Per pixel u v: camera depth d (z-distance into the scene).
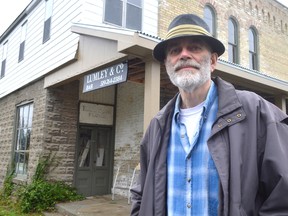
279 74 13.30
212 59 2.07
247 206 1.46
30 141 9.76
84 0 7.95
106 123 10.12
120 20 8.56
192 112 1.92
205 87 1.92
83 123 9.64
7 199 9.58
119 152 9.86
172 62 2.00
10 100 12.66
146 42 5.26
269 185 1.50
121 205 7.69
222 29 11.16
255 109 1.63
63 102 9.30
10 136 11.88
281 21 13.98
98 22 8.09
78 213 6.75
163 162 1.90
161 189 1.86
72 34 8.14
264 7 13.20
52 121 9.03
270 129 1.55
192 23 1.92
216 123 1.66
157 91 5.52
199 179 1.71
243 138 1.58
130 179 9.20
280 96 8.36
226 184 1.51
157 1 9.50
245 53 11.88
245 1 12.34
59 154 8.99
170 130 1.98
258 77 7.36
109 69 6.35
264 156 1.52
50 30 9.67
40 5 10.89
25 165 10.16
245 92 1.76
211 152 1.62
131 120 9.58
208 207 1.64
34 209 7.82
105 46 6.41
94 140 9.97
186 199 1.74
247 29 12.22
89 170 9.67
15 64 12.58
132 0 8.93
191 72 1.89
